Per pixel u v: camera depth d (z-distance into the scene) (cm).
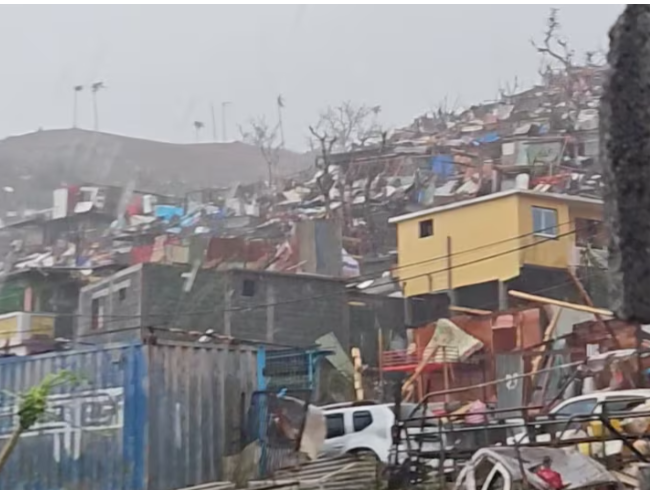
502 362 3228
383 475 1473
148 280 3894
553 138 5206
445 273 4134
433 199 5147
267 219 5462
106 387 1723
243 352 1828
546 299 3556
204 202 5750
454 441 1591
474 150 5650
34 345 3869
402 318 4184
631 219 356
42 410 904
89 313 4122
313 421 1845
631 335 2584
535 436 1342
